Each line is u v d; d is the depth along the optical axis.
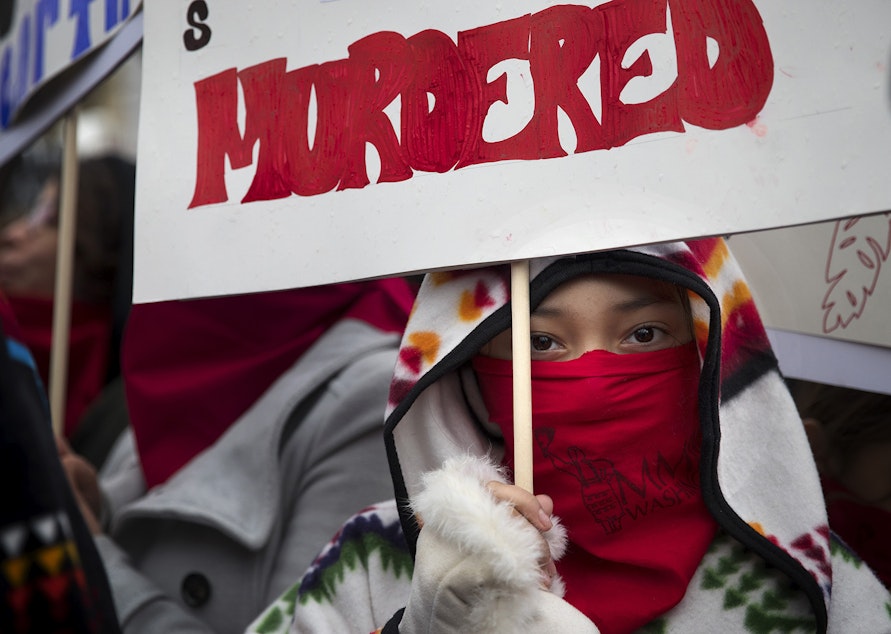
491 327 1.46
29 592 1.02
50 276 2.77
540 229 1.35
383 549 1.72
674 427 1.53
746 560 1.54
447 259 1.38
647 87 1.32
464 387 1.64
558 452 1.53
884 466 1.97
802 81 1.25
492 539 1.29
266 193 1.50
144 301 1.54
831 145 1.23
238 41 1.53
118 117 3.19
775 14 1.27
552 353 1.53
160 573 2.05
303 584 1.74
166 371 2.20
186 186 1.54
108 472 2.48
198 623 1.96
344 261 1.44
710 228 1.28
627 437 1.51
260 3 1.52
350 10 1.47
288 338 2.14
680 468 1.54
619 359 1.51
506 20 1.39
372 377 1.99
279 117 1.50
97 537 2.06
